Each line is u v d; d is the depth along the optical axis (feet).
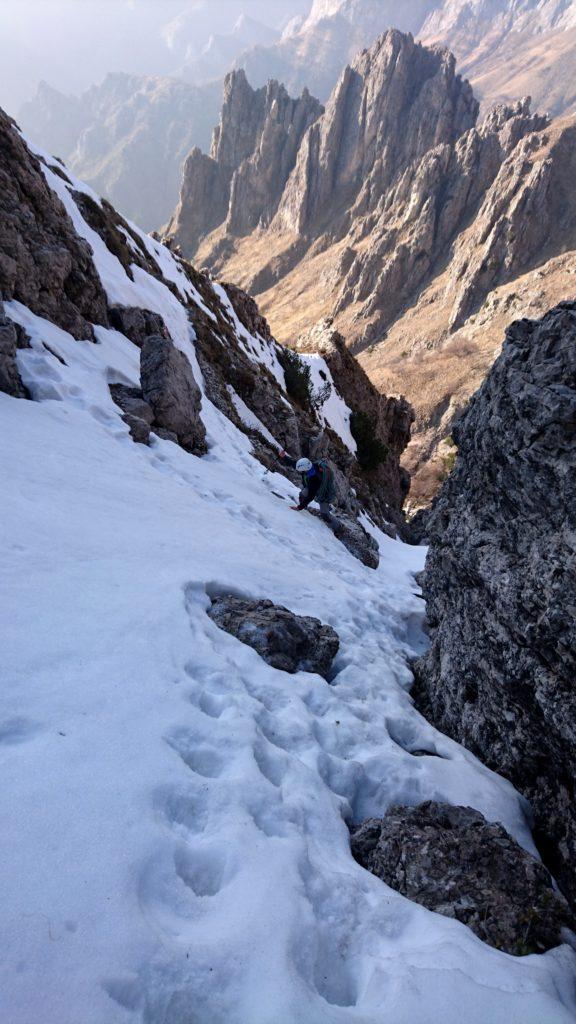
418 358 621.72
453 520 27.07
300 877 12.07
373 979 10.62
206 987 9.20
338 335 199.72
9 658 14.66
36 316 49.62
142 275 97.60
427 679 27.17
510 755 20.45
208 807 12.96
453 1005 10.25
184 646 18.29
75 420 37.58
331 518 57.00
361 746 18.83
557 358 20.48
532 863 15.70
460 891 14.19
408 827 15.66
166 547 25.91
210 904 10.90
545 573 18.44
